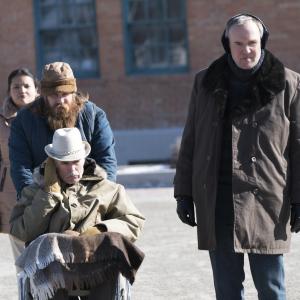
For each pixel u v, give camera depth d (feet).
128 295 32.55
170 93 116.47
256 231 34.12
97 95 117.19
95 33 118.01
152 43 117.60
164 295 49.21
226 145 34.68
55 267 31.42
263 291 35.19
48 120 35.76
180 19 116.78
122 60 116.67
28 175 35.86
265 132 34.17
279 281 35.12
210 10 115.14
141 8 117.39
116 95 116.98
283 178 34.47
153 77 116.47
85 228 32.65
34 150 36.11
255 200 34.17
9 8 116.88
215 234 34.73
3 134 43.88
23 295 31.96
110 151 36.50
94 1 117.19
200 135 35.42
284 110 34.37
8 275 55.52
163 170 96.63
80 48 118.01
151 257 59.16
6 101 44.75
